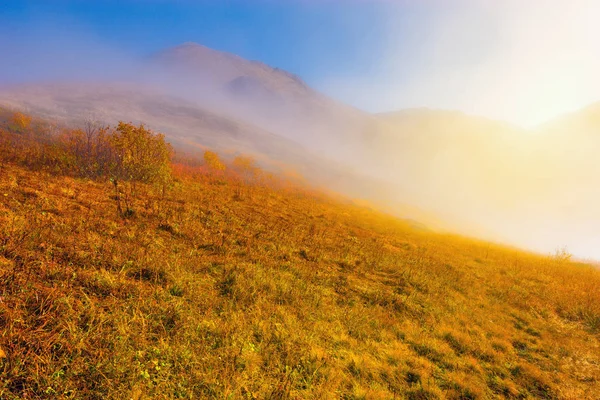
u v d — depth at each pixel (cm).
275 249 1029
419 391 499
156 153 1634
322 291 802
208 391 369
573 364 700
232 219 1239
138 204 1094
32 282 461
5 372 304
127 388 341
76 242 647
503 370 617
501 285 1235
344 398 440
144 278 604
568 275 1537
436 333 723
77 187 1103
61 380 323
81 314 435
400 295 907
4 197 791
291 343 517
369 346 598
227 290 654
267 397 389
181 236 903
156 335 441
